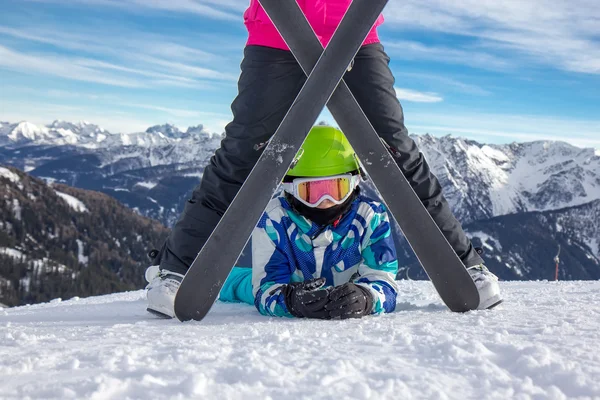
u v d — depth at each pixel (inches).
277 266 106.4
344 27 89.7
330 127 105.9
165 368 48.9
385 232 107.9
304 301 92.5
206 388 43.3
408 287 165.9
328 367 49.7
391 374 48.1
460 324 77.0
